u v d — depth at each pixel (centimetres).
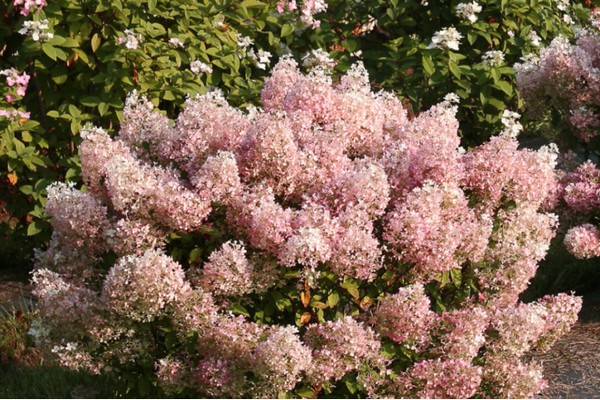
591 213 583
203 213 377
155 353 393
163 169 416
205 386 372
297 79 475
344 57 734
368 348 380
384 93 480
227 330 365
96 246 399
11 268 684
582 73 601
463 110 722
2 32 614
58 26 612
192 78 626
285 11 721
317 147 402
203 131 414
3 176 628
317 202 388
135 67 607
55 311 374
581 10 839
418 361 396
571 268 625
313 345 378
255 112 446
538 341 434
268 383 360
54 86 626
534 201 436
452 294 428
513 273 414
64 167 627
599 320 565
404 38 734
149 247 383
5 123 584
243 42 663
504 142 421
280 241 369
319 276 375
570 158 631
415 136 432
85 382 455
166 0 636
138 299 362
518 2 721
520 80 649
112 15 613
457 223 393
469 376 378
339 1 759
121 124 449
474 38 707
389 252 387
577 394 473
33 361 505
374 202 382
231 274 367
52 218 411
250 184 395
